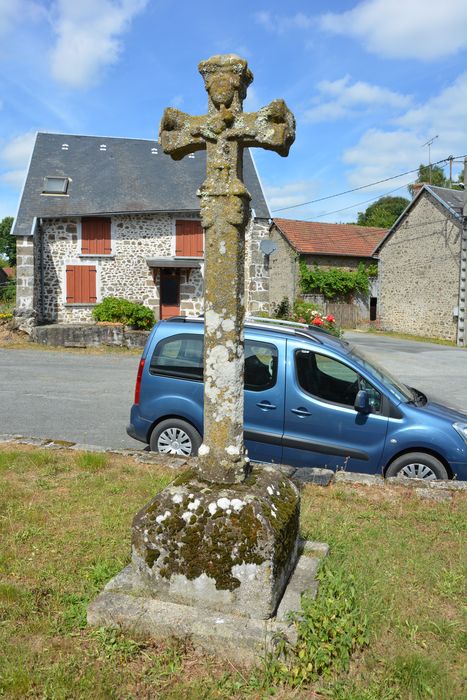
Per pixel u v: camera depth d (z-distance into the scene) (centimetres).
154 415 615
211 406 318
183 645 281
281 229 3472
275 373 581
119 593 304
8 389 1105
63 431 812
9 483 502
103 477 525
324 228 3606
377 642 286
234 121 310
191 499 304
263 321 681
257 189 2005
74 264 1950
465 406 1097
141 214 1970
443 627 296
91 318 1970
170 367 616
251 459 588
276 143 304
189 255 1997
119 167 2145
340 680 259
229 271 311
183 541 294
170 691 251
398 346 2247
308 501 477
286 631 276
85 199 1970
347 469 568
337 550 373
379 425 559
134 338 1725
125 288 1984
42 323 1939
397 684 257
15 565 350
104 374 1315
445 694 248
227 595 288
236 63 309
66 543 383
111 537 393
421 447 553
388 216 5969
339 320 3362
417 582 344
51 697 243
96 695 245
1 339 1717
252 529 288
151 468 561
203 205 313
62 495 477
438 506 477
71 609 304
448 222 2680
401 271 3056
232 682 259
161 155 2264
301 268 3322
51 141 2231
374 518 448
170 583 297
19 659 263
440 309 2755
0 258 6450
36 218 1866
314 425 571
